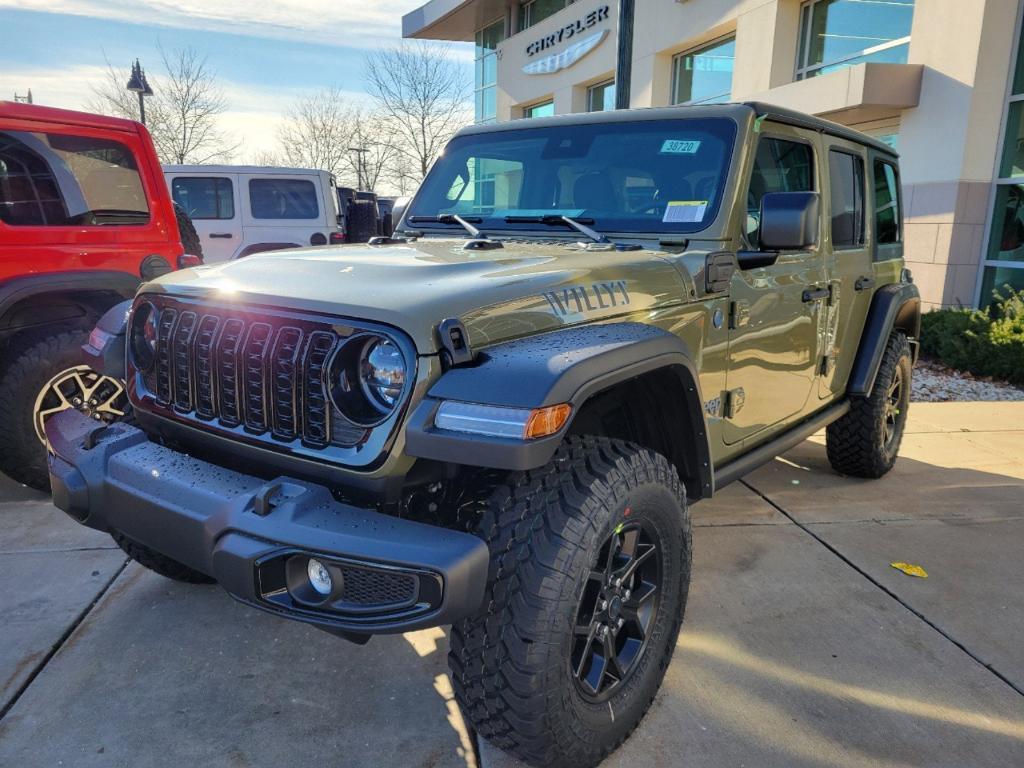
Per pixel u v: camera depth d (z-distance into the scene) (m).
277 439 2.05
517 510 1.93
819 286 3.53
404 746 2.28
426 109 29.94
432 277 2.11
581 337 2.06
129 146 4.45
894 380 4.58
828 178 3.62
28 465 3.97
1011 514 4.14
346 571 1.80
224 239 10.06
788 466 4.94
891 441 4.70
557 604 1.86
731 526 3.92
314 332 1.95
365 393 1.90
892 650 2.80
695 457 2.54
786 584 3.29
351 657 2.71
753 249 2.99
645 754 2.25
